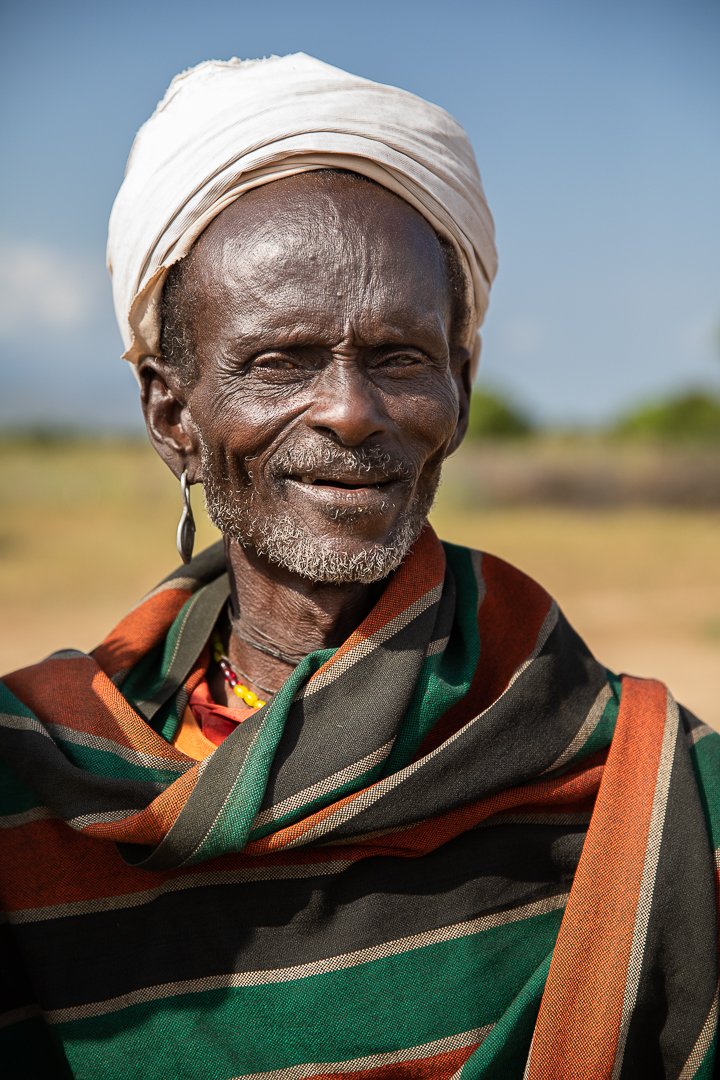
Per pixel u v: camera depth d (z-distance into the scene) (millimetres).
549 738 1905
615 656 11891
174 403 1996
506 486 30562
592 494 30844
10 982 1904
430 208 1874
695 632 13156
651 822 1865
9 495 29656
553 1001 1775
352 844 1843
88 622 13680
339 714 1836
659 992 1791
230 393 1824
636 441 38188
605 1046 1755
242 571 2037
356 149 1821
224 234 1827
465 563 2115
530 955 1866
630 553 20703
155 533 23969
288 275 1775
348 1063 1768
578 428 50031
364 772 1801
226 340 1817
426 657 1898
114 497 30312
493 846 1897
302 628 2004
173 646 2104
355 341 1771
